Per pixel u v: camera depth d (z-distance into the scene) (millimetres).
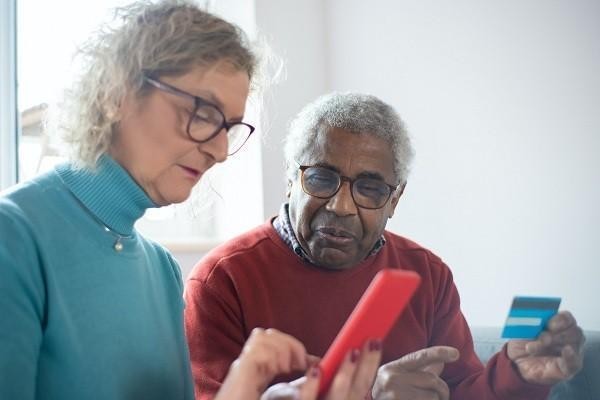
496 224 2115
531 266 2029
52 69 2412
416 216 2348
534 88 2014
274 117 2553
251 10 2537
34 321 974
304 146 1548
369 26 2500
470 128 2184
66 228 1047
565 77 1936
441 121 2273
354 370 897
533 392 1432
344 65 2609
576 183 1914
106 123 1057
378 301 849
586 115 1889
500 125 2102
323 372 896
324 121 1541
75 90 1076
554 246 1969
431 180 2299
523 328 1319
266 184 2529
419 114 2344
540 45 1998
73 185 1084
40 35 2410
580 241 1908
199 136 1048
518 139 2053
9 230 978
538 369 1390
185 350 1255
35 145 2389
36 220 1019
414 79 2354
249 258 1605
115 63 1048
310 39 2646
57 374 1012
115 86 1041
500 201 2104
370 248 1588
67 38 2430
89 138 1059
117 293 1090
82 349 1029
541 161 1997
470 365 1708
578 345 1340
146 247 1243
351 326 867
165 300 1242
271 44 2568
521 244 2049
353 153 1505
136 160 1073
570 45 1921
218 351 1500
